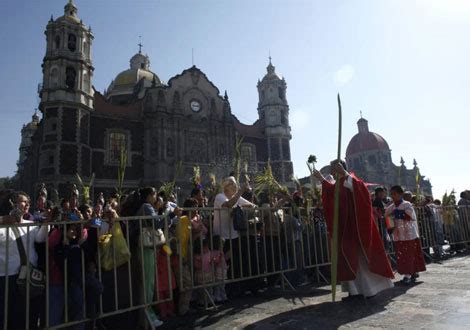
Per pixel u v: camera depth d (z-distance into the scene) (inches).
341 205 221.8
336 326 164.6
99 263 182.4
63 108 1338.6
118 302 193.8
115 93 2076.8
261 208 267.9
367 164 2802.7
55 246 173.9
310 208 316.5
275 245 288.7
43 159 1291.8
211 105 1761.8
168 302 219.6
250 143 1856.5
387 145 2962.6
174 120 1608.0
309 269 314.5
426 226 406.0
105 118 1494.8
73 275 171.6
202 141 1686.8
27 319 155.4
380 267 213.8
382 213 362.9
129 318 204.1
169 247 213.8
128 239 192.5
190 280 224.4
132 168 1501.0
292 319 183.2
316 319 179.5
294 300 231.5
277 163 1883.6
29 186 1615.4
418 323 157.6
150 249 203.0
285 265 290.0
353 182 220.1
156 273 204.1
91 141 1438.2
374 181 2748.5
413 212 279.3
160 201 243.6
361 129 3132.4
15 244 166.1
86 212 215.3
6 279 151.9
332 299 213.9
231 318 197.0
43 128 1330.0
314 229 309.6
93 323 180.1
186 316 212.5
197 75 1770.4
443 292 217.8
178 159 1573.6
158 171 1502.2
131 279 199.0
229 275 260.8
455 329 144.6
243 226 245.8
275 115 1964.8
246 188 253.9
